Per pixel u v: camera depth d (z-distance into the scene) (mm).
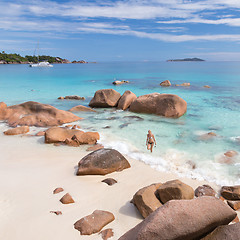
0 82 38438
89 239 4703
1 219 5277
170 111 15594
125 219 5367
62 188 6719
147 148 10141
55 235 4789
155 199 5715
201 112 16969
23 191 6543
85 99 23297
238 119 14961
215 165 8492
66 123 14312
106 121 14820
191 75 51531
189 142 11008
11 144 10711
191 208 4043
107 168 7777
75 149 10180
